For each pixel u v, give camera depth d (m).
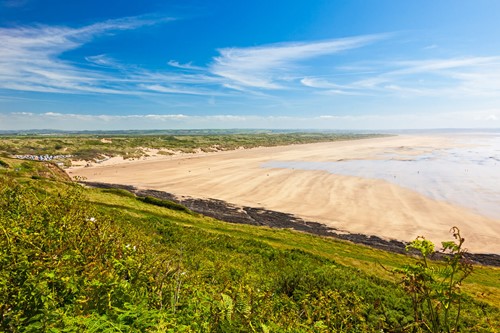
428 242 3.34
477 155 131.62
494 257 37.00
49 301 3.58
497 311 13.93
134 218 28.75
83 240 5.55
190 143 191.25
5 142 128.00
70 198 7.12
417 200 59.06
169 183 76.25
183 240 23.80
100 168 101.81
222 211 53.91
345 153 149.12
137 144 159.88
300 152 158.25
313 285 13.47
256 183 75.38
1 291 3.51
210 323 4.29
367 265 29.81
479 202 57.03
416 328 3.44
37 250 4.47
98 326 3.23
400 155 135.25
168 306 4.66
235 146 195.50
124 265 5.23
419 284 3.29
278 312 6.38
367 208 55.12
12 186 7.60
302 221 49.41
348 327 7.11
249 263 21.03
